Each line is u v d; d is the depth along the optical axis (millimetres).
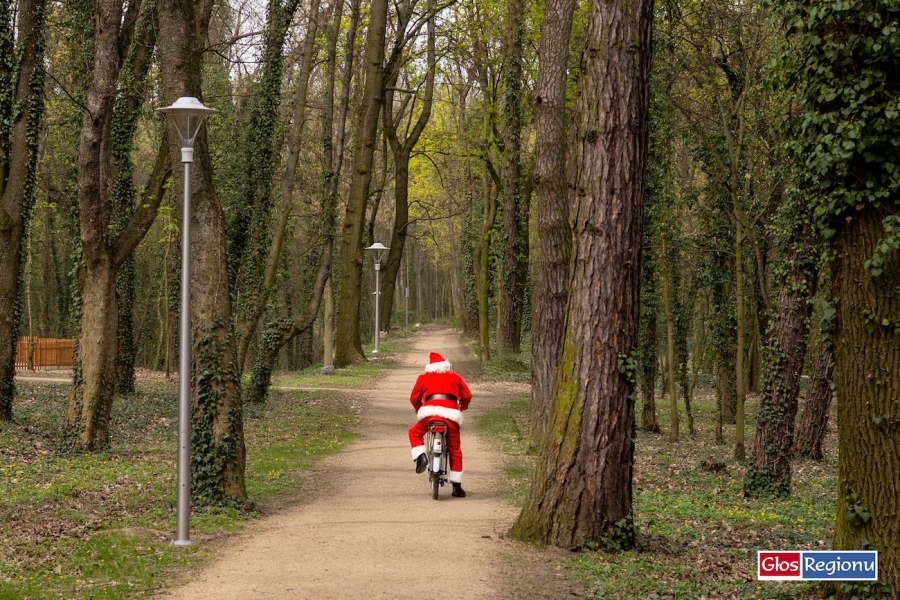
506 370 31234
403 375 32344
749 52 16000
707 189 19688
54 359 39812
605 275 8508
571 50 23750
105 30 14977
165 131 16344
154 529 9172
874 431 6215
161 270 39969
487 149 32594
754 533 10016
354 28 30125
